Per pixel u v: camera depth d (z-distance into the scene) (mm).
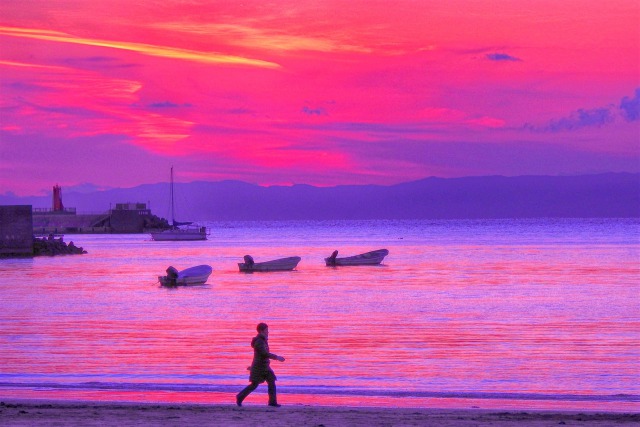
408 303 180500
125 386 82938
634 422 57812
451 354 107250
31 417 57469
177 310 170875
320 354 107562
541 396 78188
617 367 96562
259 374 65750
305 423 55375
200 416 58406
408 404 73500
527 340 120188
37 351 111375
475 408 69312
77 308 176500
